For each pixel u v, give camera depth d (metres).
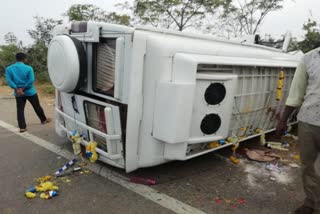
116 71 3.36
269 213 3.25
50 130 5.88
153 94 3.46
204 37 4.37
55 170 4.06
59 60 3.75
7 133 5.62
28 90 5.77
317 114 2.78
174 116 3.32
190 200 3.43
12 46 16.61
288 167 4.48
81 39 3.81
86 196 3.42
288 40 7.25
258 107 4.72
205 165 4.41
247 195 3.60
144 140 3.59
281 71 4.83
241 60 4.06
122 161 3.65
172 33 3.88
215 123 3.82
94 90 3.80
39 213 3.08
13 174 3.91
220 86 3.71
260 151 4.96
